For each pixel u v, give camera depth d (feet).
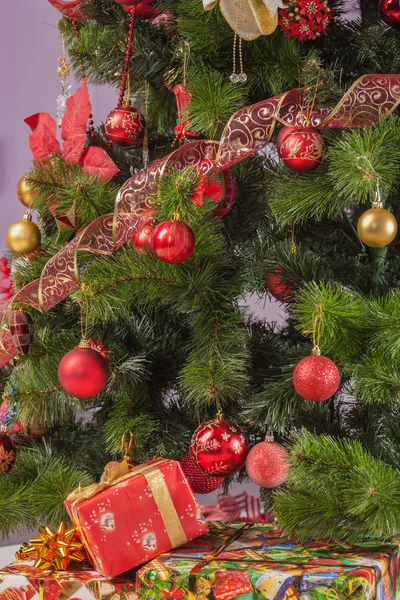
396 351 5.77
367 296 6.54
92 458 7.10
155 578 5.43
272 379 6.75
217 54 6.51
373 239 5.66
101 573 5.68
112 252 6.12
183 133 6.47
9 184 10.39
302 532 5.80
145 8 6.53
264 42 6.33
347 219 6.93
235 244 6.84
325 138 6.21
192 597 5.38
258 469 6.18
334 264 6.70
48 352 6.67
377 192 5.75
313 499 5.86
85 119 6.59
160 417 6.89
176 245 5.62
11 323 6.28
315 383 5.65
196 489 6.49
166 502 5.80
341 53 6.59
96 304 6.10
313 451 5.75
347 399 7.18
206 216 6.29
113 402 7.03
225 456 5.96
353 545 5.80
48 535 5.90
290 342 7.15
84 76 7.25
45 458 6.92
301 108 5.98
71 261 6.08
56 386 6.56
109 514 5.69
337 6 6.73
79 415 7.68
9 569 5.79
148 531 5.74
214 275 6.31
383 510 5.55
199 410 6.72
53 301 6.22
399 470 6.20
